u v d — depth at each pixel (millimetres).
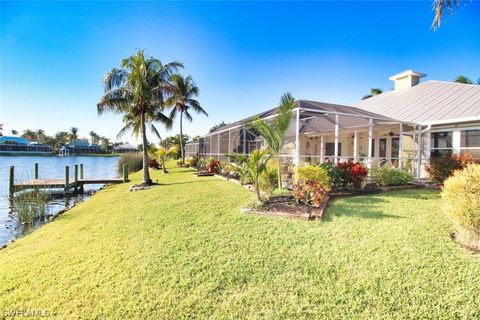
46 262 4578
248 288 3307
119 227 6316
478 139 10906
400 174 10172
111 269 4078
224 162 16188
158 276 3748
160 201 8938
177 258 4258
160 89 13469
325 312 2785
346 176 8875
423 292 2959
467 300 2783
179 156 39094
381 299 2912
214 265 3924
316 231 4922
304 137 22562
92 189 18750
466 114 11500
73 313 3066
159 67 13984
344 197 7906
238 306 2980
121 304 3166
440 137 12484
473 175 4293
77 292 3508
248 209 6570
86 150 78938
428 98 15695
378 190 9000
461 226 4227
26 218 9883
